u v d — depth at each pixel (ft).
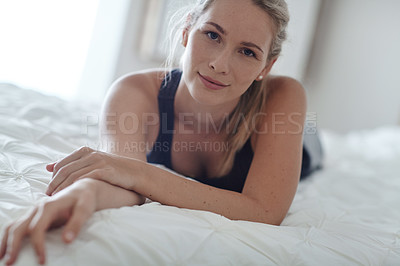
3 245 1.77
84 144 3.65
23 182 2.48
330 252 2.48
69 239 1.78
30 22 8.73
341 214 3.33
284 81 3.40
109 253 1.87
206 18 2.68
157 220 2.19
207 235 2.22
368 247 2.67
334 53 10.80
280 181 2.77
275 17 2.75
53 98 5.30
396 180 5.28
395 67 9.92
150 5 9.72
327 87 10.88
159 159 3.68
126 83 3.40
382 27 10.11
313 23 10.61
